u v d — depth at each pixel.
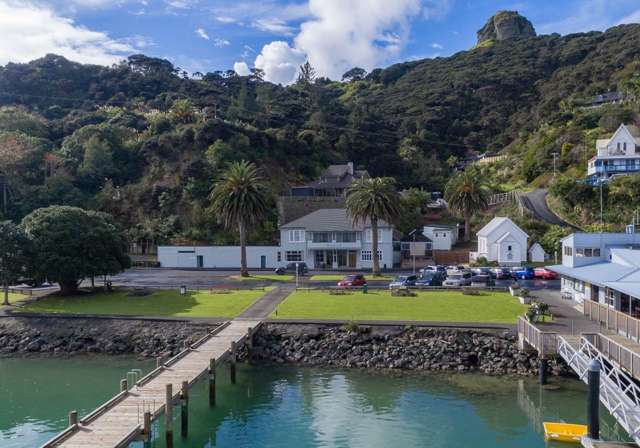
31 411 33.72
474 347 42.38
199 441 29.47
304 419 32.16
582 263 51.25
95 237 62.56
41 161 112.50
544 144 138.75
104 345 47.38
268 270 87.88
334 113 181.25
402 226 105.06
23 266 58.94
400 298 57.03
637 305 39.16
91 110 156.50
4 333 49.72
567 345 34.53
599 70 186.38
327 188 117.88
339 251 90.88
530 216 98.31
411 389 36.88
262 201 78.88
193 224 101.62
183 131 122.50
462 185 101.06
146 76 189.38
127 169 117.56
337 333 45.31
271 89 196.25
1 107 149.12
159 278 77.00
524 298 53.44
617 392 27.30
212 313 51.56
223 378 39.88
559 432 29.00
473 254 90.69
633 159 109.44
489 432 29.97
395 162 146.50
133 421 26.12
